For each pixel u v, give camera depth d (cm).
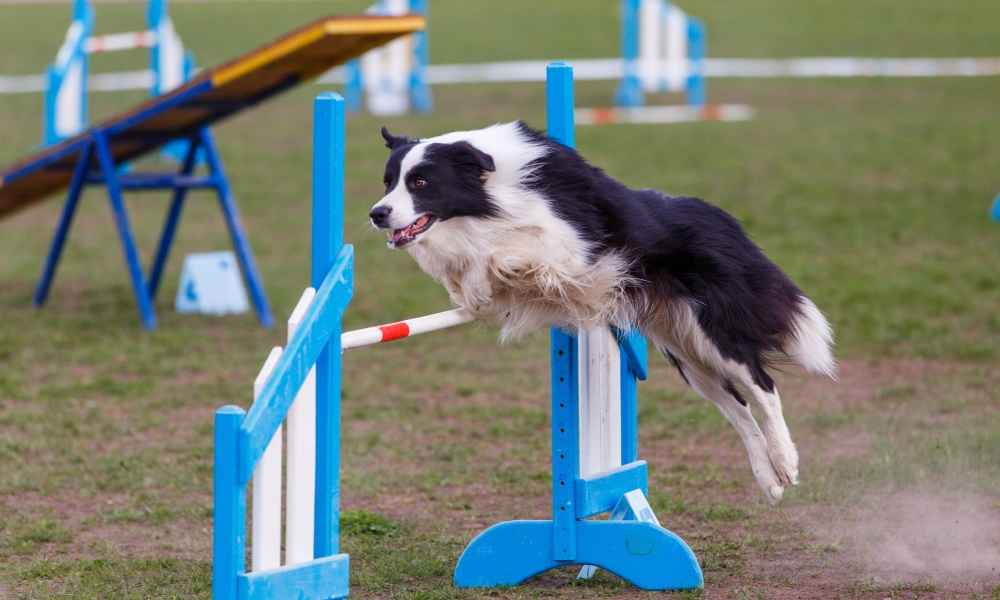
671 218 735
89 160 1495
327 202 626
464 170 695
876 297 1530
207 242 1984
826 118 3089
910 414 1111
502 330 737
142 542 827
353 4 5434
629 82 3316
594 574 751
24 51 4334
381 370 1308
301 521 607
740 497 905
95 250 1950
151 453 1024
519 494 925
